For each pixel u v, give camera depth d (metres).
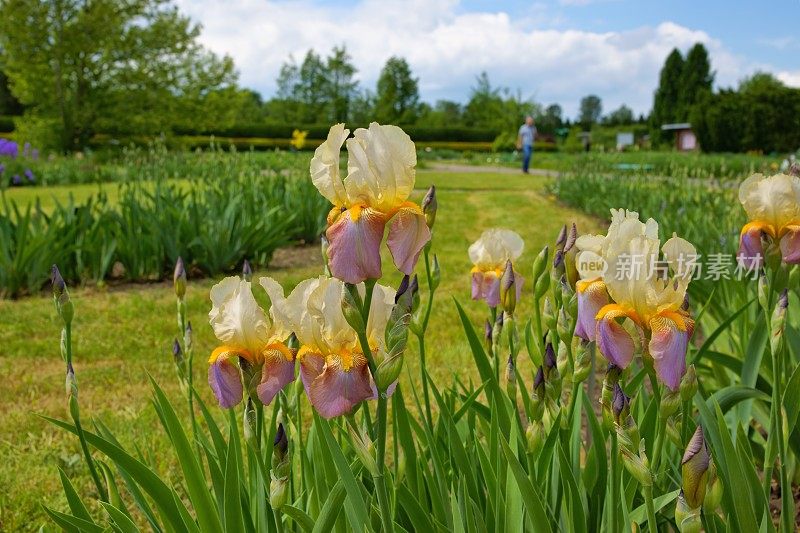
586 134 53.78
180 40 30.77
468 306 6.71
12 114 55.09
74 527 2.10
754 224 2.52
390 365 1.53
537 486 2.00
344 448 2.43
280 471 1.69
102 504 2.09
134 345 5.76
